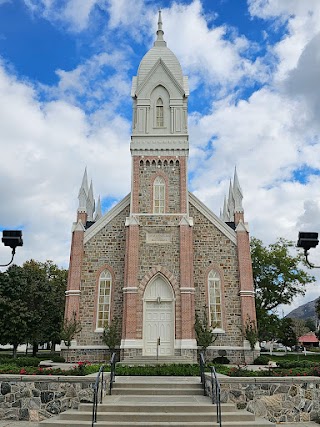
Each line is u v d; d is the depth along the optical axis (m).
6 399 14.89
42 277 46.16
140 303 30.14
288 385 15.10
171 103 36.16
